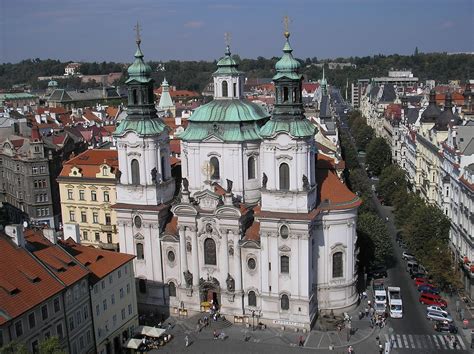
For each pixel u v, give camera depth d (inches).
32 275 3558.1
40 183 7278.5
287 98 4271.7
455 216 5452.8
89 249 4259.4
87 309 3890.3
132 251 4854.8
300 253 4347.9
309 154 4293.8
